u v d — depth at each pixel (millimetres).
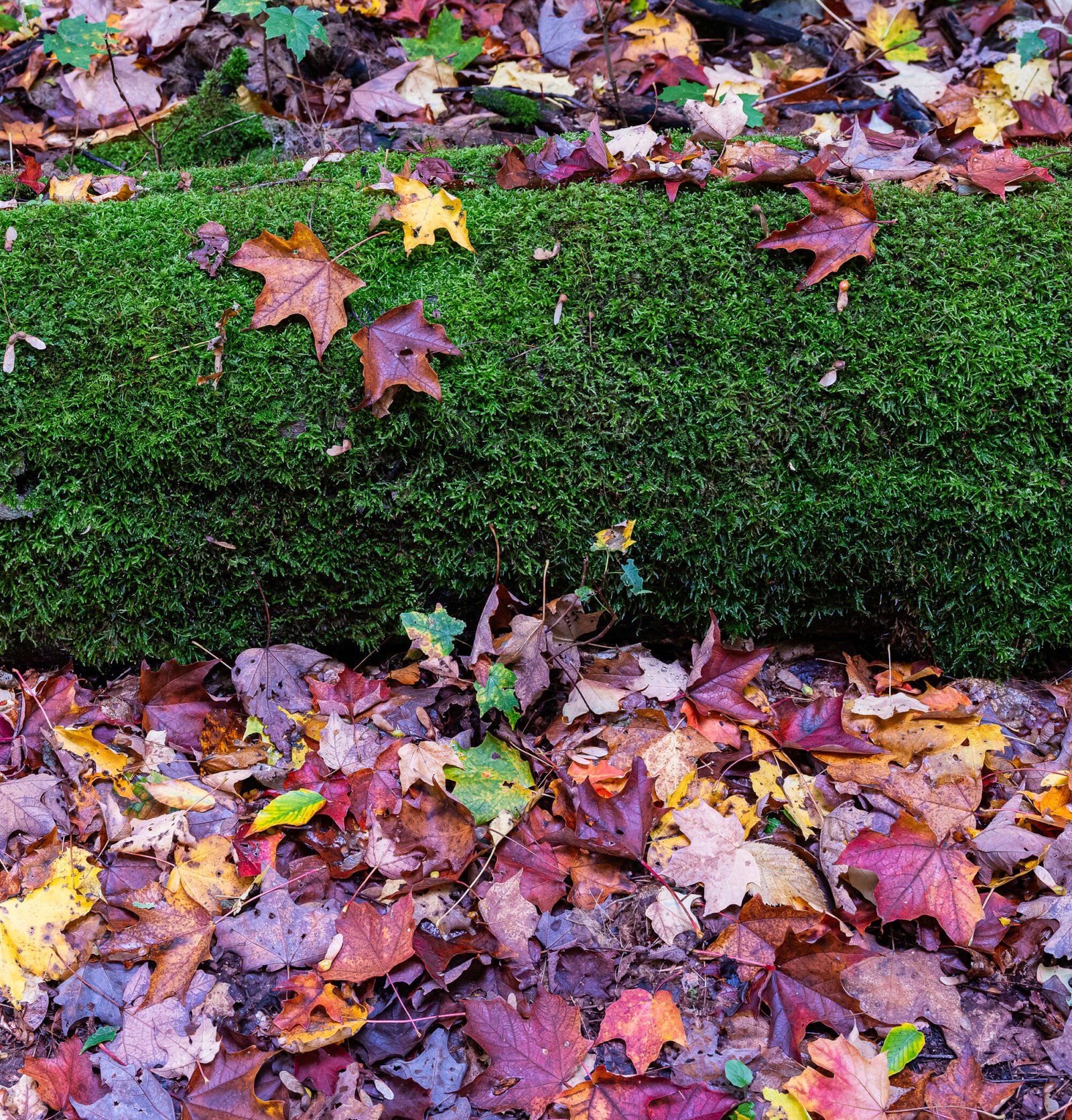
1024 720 1944
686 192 2039
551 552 1920
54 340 1834
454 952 1476
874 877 1565
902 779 1719
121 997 1446
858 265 1921
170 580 1901
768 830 1714
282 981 1489
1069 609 1943
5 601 1895
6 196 2381
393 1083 1368
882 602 2012
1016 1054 1398
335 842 1704
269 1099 1344
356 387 1834
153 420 1812
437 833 1650
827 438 1856
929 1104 1320
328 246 1929
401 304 1836
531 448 1850
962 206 2008
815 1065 1370
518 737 1848
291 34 2145
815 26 3469
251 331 1848
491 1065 1364
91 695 1947
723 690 1874
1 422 1807
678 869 1606
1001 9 3361
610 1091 1331
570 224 1963
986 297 1887
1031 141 2605
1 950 1461
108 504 1843
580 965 1524
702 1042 1414
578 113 2902
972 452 1865
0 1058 1394
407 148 2592
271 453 1817
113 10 3273
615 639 2078
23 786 1669
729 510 1888
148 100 3021
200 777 1769
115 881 1587
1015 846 1588
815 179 1980
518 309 1880
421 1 3277
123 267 1903
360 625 1998
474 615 2051
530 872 1632
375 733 1855
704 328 1869
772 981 1458
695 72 3008
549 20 3324
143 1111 1312
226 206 2006
